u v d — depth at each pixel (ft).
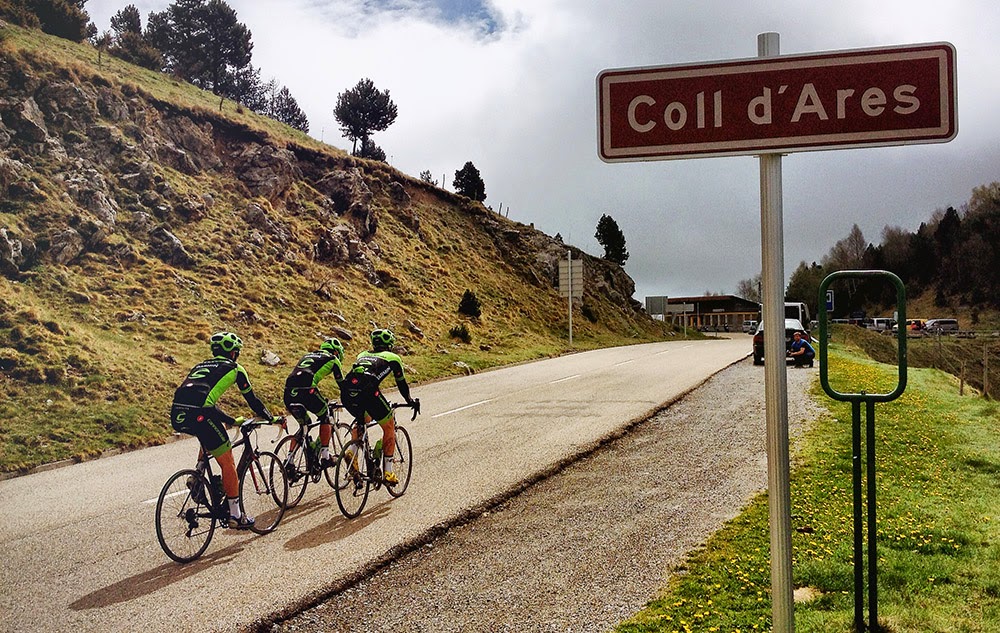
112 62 114.52
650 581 19.61
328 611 18.75
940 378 72.95
